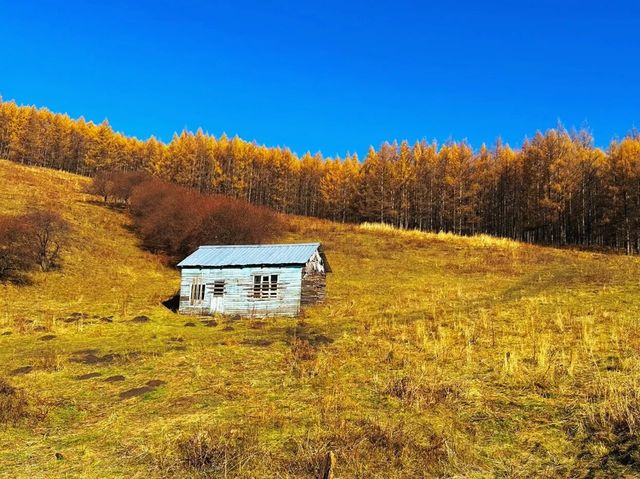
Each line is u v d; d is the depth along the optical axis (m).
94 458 7.19
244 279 24.95
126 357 13.99
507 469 6.43
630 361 10.75
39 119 100.38
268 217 45.78
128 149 102.44
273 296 24.53
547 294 23.41
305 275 25.50
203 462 6.82
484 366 11.52
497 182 72.12
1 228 29.23
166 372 12.26
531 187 60.12
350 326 18.89
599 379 9.63
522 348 12.89
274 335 17.89
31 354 14.73
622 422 7.32
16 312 21.67
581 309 18.48
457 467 6.52
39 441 7.94
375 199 74.06
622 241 56.06
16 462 7.08
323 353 13.90
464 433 7.68
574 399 8.75
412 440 7.36
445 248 46.81
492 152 75.62
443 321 17.88
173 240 40.03
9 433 8.26
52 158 98.31
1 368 12.95
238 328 20.17
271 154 91.44
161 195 49.41
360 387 10.34
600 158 62.56
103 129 94.69
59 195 54.31
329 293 28.78
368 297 26.92
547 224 60.66
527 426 7.80
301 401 9.57
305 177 93.25
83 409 9.57
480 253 44.22
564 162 56.97
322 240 49.34
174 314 24.16
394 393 9.75
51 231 32.38
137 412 9.27
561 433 7.42
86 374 12.30
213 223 39.09
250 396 10.03
